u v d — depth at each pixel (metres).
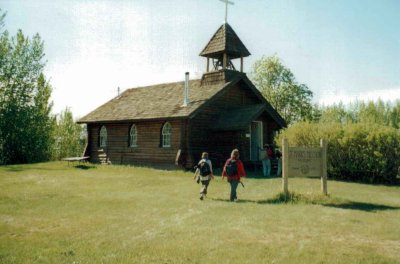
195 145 25.91
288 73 49.41
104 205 13.10
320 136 21.97
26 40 41.22
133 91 36.22
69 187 17.91
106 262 7.09
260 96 29.61
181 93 29.67
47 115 44.09
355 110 58.91
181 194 15.68
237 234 9.02
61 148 60.00
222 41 28.44
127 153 30.12
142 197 14.85
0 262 7.09
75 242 8.44
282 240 8.51
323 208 12.41
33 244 8.30
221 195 15.47
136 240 8.57
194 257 7.34
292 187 17.39
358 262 7.00
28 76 41.62
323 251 7.68
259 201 13.88
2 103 40.75
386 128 20.34
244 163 25.75
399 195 15.54
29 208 12.59
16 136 41.06
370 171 20.19
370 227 9.67
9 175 22.94
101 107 35.50
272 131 28.59
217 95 26.55
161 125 27.47
